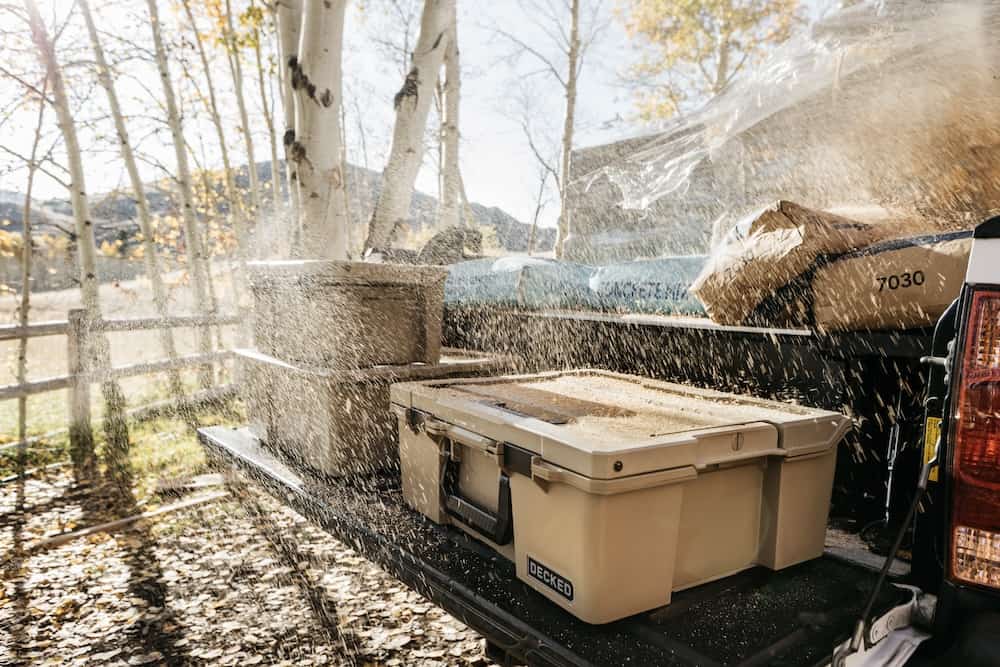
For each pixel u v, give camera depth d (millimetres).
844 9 2014
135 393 6746
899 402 1306
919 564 1110
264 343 2320
